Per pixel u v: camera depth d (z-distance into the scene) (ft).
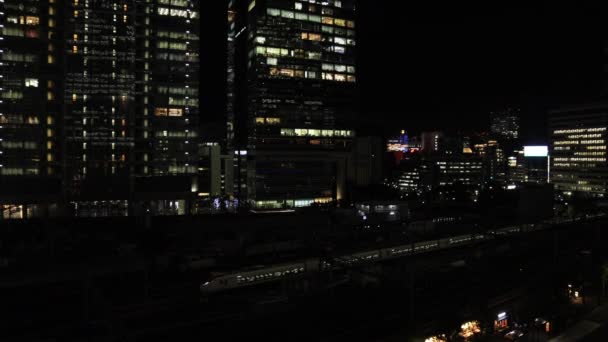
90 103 462.60
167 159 495.82
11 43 425.28
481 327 187.11
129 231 345.92
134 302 199.41
